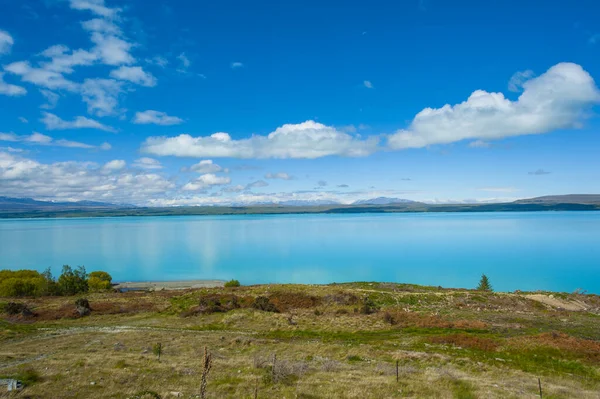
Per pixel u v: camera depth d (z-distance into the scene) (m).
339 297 59.72
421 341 35.06
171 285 115.06
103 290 83.50
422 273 142.50
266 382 20.83
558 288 114.81
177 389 19.56
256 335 38.72
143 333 38.31
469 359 27.89
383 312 51.22
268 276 138.25
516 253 191.38
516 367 26.30
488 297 61.78
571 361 27.41
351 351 30.42
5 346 32.28
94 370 22.98
